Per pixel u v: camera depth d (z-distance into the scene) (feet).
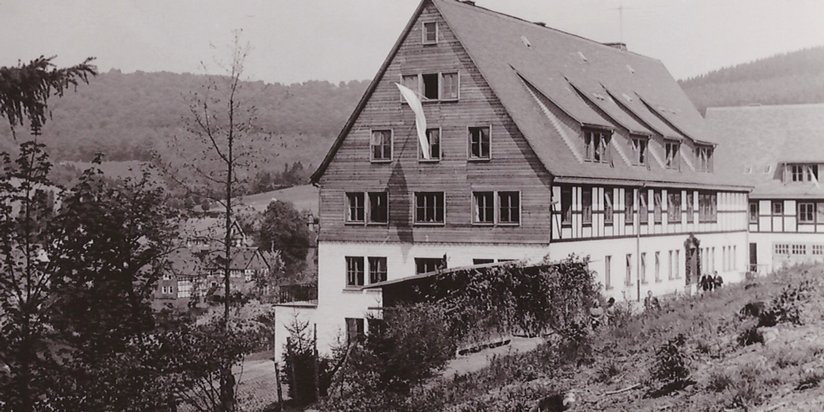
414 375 82.48
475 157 138.72
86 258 61.26
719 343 71.56
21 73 50.65
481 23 153.48
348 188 147.95
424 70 142.61
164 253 66.18
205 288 84.07
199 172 95.86
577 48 187.32
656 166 172.24
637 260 159.43
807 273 108.17
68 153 541.75
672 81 228.63
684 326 86.33
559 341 93.04
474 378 84.74
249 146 99.45
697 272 185.88
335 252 148.36
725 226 202.28
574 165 140.77
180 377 66.28
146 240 65.05
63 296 58.59
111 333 62.28
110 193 63.46
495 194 136.87
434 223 141.38
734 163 217.77
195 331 69.05
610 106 169.27
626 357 78.02
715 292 117.08
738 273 206.39
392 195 144.66
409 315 87.30
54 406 59.57
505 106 136.36
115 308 61.41
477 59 139.44
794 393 52.54
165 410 64.69
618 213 153.79
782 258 224.74
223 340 70.90
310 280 248.52
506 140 136.36
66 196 61.62
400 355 82.48
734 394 54.34
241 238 95.25
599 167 148.87
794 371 56.75
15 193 59.67
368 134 146.72
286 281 226.38
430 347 85.40
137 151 555.69
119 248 62.34
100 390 59.57
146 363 64.13
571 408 62.49
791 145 229.66
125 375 59.98
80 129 607.37
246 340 74.38
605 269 148.97
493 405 70.54
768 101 499.92
